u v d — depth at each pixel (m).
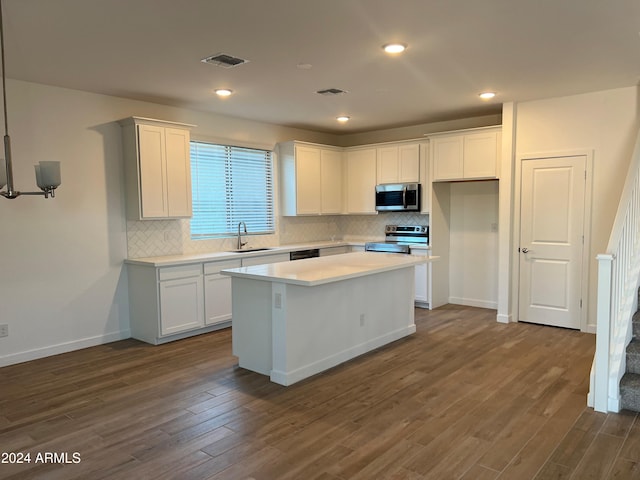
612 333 3.13
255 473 2.42
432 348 4.56
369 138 7.27
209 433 2.86
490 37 3.25
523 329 5.20
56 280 4.47
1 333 4.12
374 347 4.55
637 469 2.43
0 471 2.46
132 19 2.88
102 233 4.79
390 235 6.84
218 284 5.24
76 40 3.22
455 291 6.62
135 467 2.49
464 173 5.81
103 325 4.82
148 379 3.79
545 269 5.29
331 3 2.68
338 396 3.41
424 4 2.71
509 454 2.59
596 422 2.96
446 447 2.67
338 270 3.85
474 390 3.50
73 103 4.54
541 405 3.22
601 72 4.12
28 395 3.48
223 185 6.00
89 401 3.36
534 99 5.14
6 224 4.14
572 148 4.99
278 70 3.98
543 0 2.68
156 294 4.68
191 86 4.46
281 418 3.05
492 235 6.21
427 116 6.05
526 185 5.32
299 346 3.73
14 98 4.16
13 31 3.05
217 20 2.91
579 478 2.36
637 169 3.79
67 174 4.52
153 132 4.85
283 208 6.71
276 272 3.76
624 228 3.39
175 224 5.42
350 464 2.50
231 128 6.01
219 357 4.36
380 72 4.06
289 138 6.82
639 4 2.73
